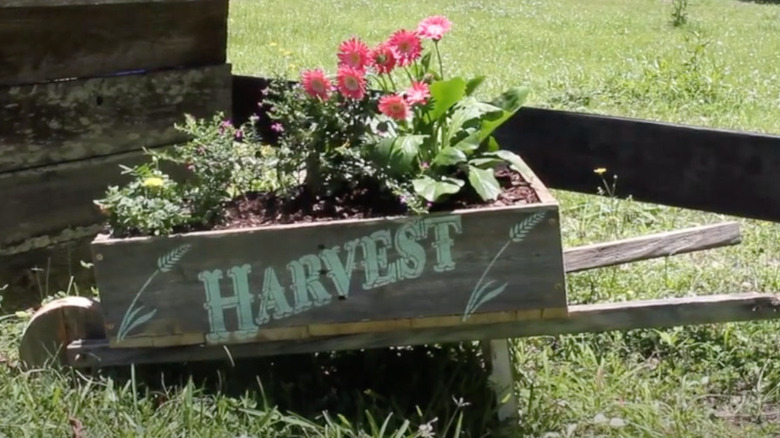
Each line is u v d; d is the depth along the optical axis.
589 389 3.20
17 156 3.63
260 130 4.94
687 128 3.95
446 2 18.41
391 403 3.02
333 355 3.30
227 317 2.88
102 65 3.83
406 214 2.89
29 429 2.81
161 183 3.01
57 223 3.80
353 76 2.94
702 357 3.51
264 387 3.08
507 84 9.12
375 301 2.85
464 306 2.85
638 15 17.44
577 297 3.92
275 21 14.20
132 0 3.82
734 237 3.54
